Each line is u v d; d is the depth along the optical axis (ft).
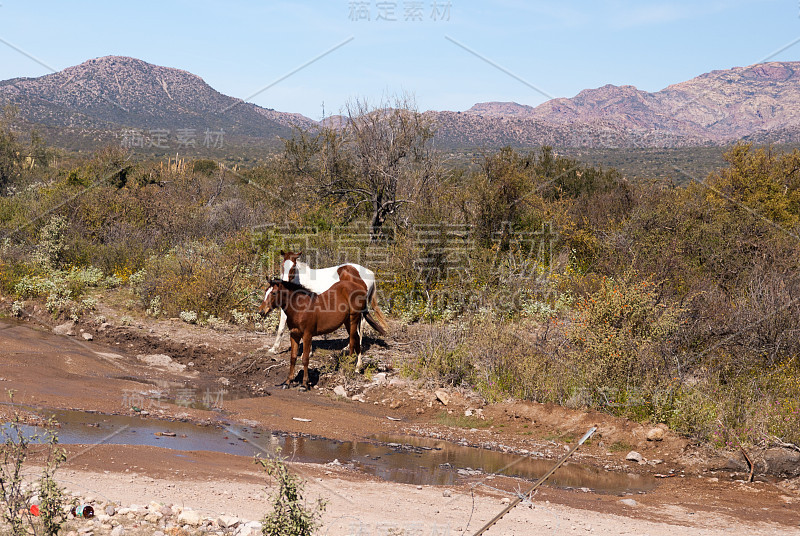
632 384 33.47
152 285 51.60
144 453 23.41
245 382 36.94
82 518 16.88
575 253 60.39
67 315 45.57
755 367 35.47
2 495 15.97
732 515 21.95
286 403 33.24
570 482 25.16
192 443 25.72
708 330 37.65
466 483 23.79
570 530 19.27
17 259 56.75
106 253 61.93
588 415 31.86
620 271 49.21
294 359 36.73
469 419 32.78
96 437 24.77
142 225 73.46
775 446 28.25
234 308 49.78
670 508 22.45
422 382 36.58
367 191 73.20
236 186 100.58
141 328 44.52
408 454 27.43
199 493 19.89
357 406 34.17
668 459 28.58
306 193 80.33
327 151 78.43
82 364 35.78
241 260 55.67
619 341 34.53
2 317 44.96
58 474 19.93
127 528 16.44
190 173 101.30
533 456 28.27
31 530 15.49
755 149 79.36
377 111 73.51
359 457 26.45
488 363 37.09
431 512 19.99
